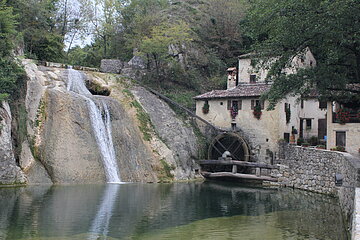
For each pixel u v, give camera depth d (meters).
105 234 12.75
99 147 28.75
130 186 25.92
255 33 23.03
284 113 36.28
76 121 28.55
